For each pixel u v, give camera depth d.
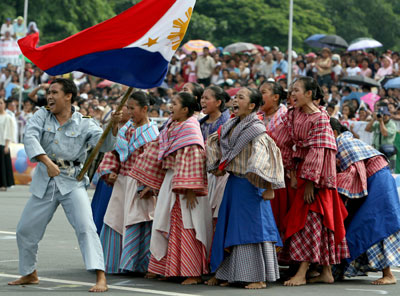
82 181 13.79
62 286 14.03
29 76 54.41
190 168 14.75
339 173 15.66
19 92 47.41
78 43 13.76
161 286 14.43
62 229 22.81
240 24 92.62
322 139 14.98
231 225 14.41
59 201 13.66
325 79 44.12
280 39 92.12
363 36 100.88
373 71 45.00
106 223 16.03
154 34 14.07
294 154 15.43
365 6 103.25
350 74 44.25
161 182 15.52
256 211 14.38
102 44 13.88
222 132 14.77
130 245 15.69
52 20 85.56
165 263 15.13
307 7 99.38
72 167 13.66
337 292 14.09
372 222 15.42
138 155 16.11
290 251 15.07
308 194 14.96
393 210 15.49
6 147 35.94
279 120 15.98
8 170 36.06
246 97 14.55
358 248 15.41
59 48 13.70
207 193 14.93
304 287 14.63
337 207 15.29
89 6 88.62
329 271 15.42
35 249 13.89
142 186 15.68
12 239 20.31
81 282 14.52
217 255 14.46
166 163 15.16
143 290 13.83
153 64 14.17
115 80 13.98
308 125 15.12
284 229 15.56
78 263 16.97
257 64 47.47
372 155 15.85
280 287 14.59
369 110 35.97
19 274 15.16
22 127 42.44
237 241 14.26
